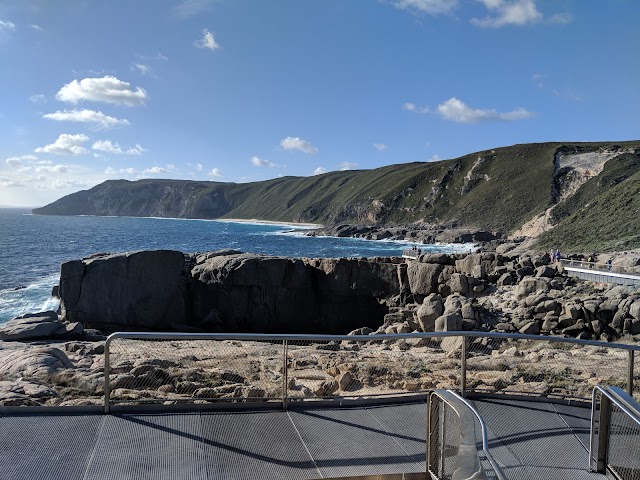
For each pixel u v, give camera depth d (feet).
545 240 229.45
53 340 60.85
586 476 16.35
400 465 16.80
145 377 28.81
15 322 63.87
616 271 108.06
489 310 95.14
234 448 17.70
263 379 31.30
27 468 15.88
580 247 193.36
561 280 105.29
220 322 122.42
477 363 36.86
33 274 192.44
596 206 235.61
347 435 19.01
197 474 15.90
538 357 39.75
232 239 451.12
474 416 13.53
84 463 16.30
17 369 32.53
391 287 125.39
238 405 21.21
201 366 36.27
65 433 18.40
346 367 34.27
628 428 15.90
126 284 113.60
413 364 36.83
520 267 115.44
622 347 22.65
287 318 126.52
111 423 19.35
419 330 96.99
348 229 485.56
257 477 15.83
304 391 26.14
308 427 19.62
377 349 53.16
